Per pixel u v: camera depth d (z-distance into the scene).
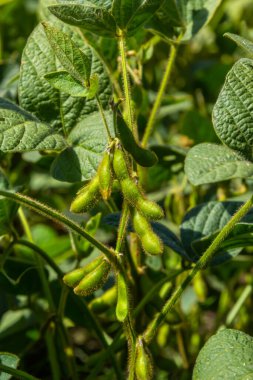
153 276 1.29
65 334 1.22
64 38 0.90
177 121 1.86
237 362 0.90
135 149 0.93
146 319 1.29
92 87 0.90
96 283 0.91
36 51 1.10
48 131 1.02
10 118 1.01
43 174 1.67
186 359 1.36
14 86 1.35
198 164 1.04
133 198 0.89
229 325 1.45
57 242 1.43
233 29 1.93
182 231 1.12
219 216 1.13
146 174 1.41
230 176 1.03
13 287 1.27
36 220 1.64
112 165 0.90
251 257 1.50
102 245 0.91
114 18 0.98
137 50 1.26
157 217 0.89
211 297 1.52
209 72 1.81
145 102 1.33
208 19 1.17
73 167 1.03
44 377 1.42
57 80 0.91
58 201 1.68
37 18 1.84
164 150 1.36
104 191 0.88
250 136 0.96
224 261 1.09
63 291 1.18
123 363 1.31
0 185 1.19
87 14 0.97
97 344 1.63
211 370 0.91
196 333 1.48
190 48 1.92
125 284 0.92
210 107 1.78
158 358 1.32
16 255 1.37
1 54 1.75
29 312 1.41
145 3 0.98
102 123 1.04
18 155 1.59
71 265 1.32
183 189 1.40
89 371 1.32
